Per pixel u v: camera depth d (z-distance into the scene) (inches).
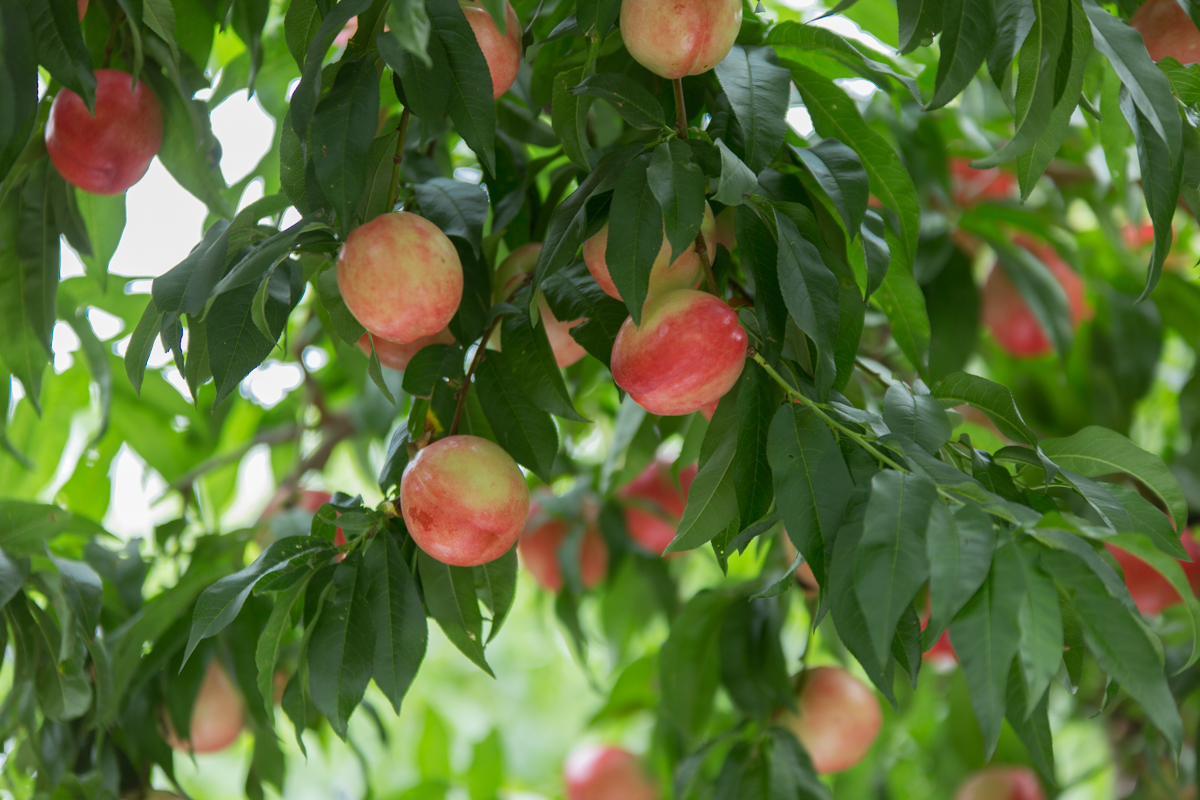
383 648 63.1
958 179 86.9
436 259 63.7
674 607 87.8
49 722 72.6
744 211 63.1
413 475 63.9
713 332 62.6
